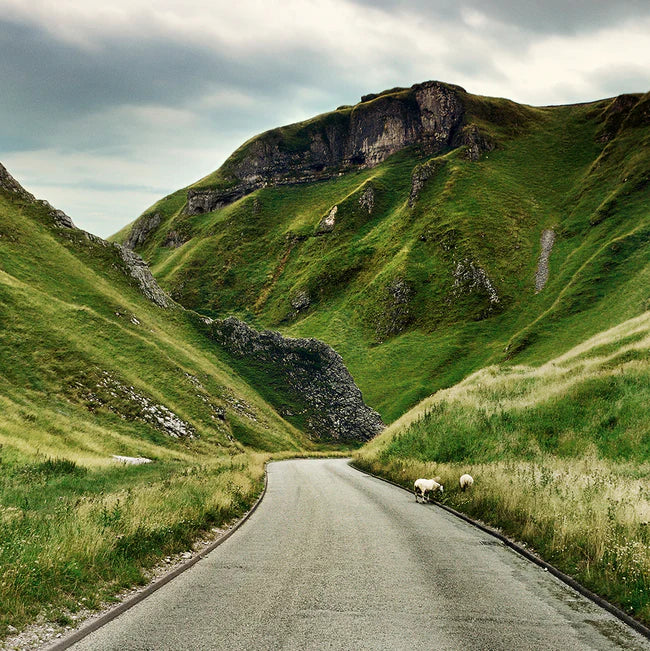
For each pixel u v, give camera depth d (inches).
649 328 1727.4
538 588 354.0
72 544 352.5
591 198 6879.9
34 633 252.4
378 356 5684.1
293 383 3494.1
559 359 1952.5
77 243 3134.8
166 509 522.3
